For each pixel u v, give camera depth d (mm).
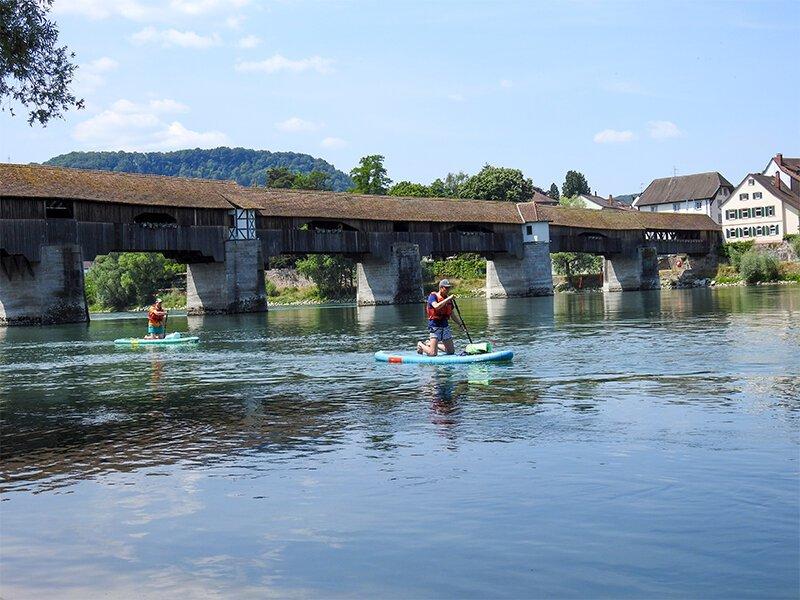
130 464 9891
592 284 101188
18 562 6711
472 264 104000
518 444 10141
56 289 51188
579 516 7297
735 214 103938
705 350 20781
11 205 49156
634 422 11289
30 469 9805
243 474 9172
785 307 41281
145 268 95375
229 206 59312
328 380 17234
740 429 10555
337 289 98000
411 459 9562
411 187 127750
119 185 55344
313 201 66312
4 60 19375
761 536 6680
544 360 19453
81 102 20688
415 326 38125
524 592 5852
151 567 6527
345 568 6363
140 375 19828
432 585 6012
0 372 21609
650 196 124875
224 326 43188
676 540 6664
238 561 6586
